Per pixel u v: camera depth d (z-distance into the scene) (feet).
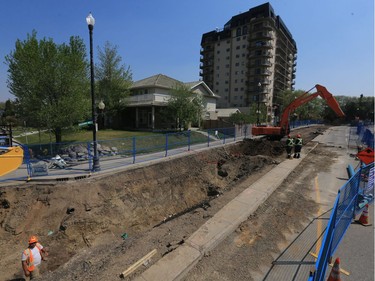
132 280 15.39
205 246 18.58
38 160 43.93
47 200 31.68
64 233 29.17
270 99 247.70
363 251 17.67
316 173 40.98
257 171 42.34
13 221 29.48
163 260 16.97
